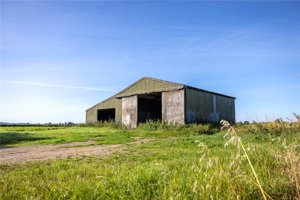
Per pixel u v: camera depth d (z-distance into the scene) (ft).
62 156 39.27
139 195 13.93
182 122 91.50
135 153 38.63
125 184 15.53
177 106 93.66
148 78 104.27
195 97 98.27
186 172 17.76
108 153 40.29
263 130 60.44
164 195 12.88
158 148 43.98
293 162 15.29
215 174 13.05
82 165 26.63
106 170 21.95
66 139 66.85
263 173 16.26
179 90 93.97
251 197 13.21
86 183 15.98
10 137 73.61
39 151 47.06
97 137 71.10
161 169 18.24
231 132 11.15
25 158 38.75
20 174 23.50
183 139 55.77
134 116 108.47
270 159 19.99
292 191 14.16
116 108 121.19
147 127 95.09
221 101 114.73
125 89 113.29
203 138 56.08
